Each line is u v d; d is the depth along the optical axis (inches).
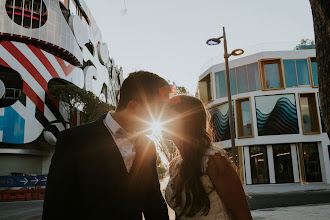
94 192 65.1
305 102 959.0
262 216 292.2
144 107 72.5
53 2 1423.5
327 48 90.3
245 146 962.7
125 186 68.0
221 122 1047.6
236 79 1015.0
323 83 93.7
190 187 76.7
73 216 64.8
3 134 1173.7
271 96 956.0
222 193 73.2
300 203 408.2
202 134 81.3
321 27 92.2
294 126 926.4
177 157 90.7
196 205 75.7
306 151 923.4
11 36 1289.4
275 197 514.0
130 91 72.4
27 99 1255.5
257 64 984.3
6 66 1222.3
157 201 76.4
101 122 73.2
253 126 953.5
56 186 63.1
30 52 1299.2
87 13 1907.0
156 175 79.7
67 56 1518.2
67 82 1471.5
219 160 74.5
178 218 84.5
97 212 64.4
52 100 1350.9
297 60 968.9
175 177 85.4
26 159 1279.5
